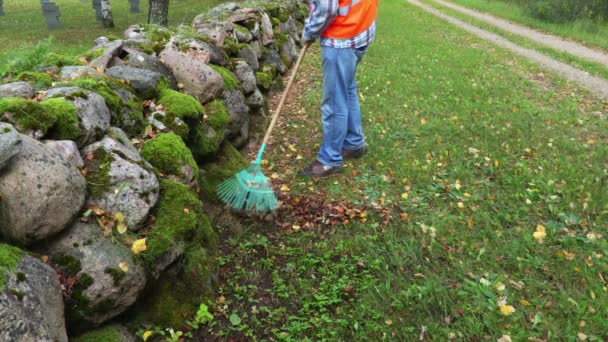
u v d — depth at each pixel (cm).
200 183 355
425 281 292
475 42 1274
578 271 296
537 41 1360
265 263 310
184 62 396
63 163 214
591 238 329
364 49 418
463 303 272
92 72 329
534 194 388
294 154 482
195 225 271
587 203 371
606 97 748
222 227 340
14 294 170
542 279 294
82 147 252
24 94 268
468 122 561
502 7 2112
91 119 258
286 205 380
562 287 284
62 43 1088
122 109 304
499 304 266
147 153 291
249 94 518
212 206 349
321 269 306
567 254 312
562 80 850
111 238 228
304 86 717
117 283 219
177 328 251
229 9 718
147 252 241
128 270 224
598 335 249
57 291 193
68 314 207
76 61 355
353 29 398
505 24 1708
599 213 363
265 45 698
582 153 476
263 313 273
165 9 1095
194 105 353
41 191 200
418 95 686
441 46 1136
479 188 407
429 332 254
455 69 871
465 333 252
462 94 695
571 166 432
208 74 397
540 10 1723
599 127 568
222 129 394
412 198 392
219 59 466
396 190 408
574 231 341
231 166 403
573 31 1511
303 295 282
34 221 200
